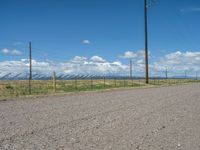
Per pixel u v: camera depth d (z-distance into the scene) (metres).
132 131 12.89
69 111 18.77
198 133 12.74
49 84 58.91
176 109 20.73
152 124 14.64
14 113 17.73
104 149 9.95
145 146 10.44
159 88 51.88
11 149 9.77
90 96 31.39
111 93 36.69
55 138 11.38
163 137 11.89
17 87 47.53
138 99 27.97
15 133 12.13
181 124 14.83
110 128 13.44
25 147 10.02
